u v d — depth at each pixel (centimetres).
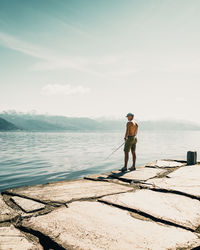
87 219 277
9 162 1628
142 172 593
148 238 229
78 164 1551
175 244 218
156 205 331
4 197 373
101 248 208
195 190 406
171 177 520
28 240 226
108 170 1318
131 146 625
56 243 217
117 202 341
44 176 1127
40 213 296
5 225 259
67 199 359
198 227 260
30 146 3400
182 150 2738
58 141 5125
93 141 5169
